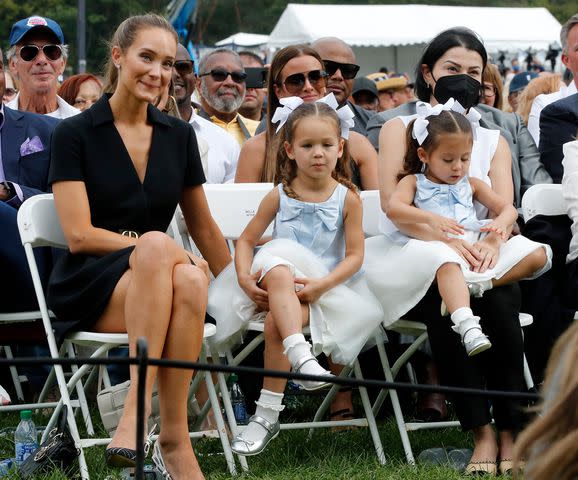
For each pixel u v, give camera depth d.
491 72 7.29
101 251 4.43
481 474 4.49
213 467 4.70
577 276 5.20
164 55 4.55
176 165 4.71
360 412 5.87
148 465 4.15
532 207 5.36
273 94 5.93
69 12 29.33
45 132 5.75
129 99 4.59
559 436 1.83
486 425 4.62
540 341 5.27
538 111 7.04
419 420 5.68
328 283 4.67
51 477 4.20
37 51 6.86
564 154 5.36
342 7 20.70
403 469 4.50
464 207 5.03
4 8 28.95
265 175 5.73
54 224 4.66
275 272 4.60
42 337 5.21
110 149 4.57
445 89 5.49
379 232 5.39
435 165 5.00
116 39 4.62
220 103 7.79
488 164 5.30
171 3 15.03
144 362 2.24
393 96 11.12
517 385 4.69
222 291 4.82
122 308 4.22
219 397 5.50
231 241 5.49
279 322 4.52
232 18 36.44
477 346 4.39
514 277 4.78
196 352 4.09
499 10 21.52
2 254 4.97
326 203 4.91
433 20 20.69
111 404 4.33
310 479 4.37
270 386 4.61
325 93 6.02
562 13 39.50
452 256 4.66
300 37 20.00
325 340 4.64
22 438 4.73
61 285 4.40
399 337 5.91
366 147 5.85
